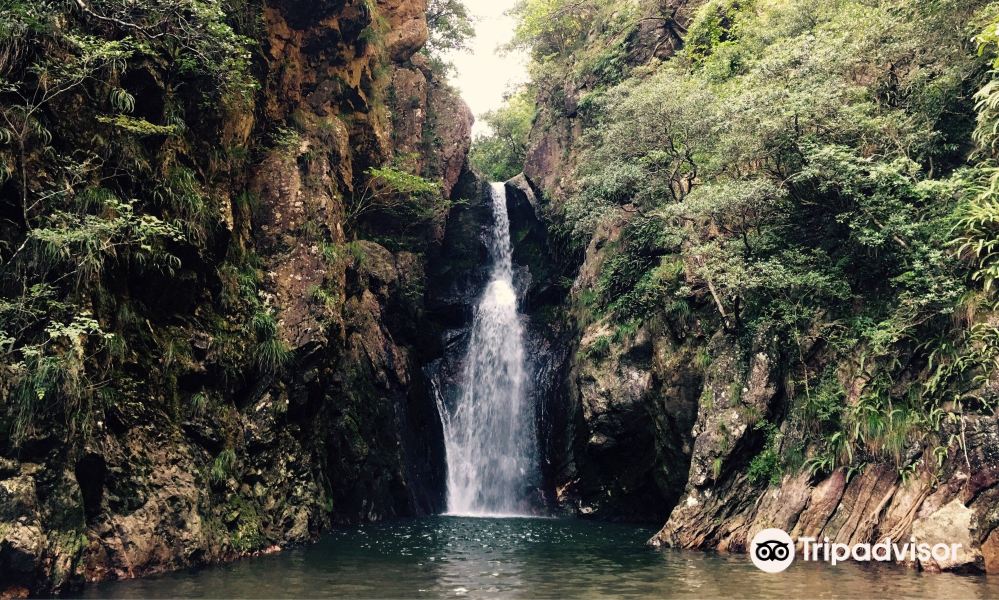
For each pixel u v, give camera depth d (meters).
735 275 17.70
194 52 16.20
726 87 24.42
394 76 33.16
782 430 16.97
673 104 22.64
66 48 12.80
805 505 15.54
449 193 34.22
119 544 12.02
